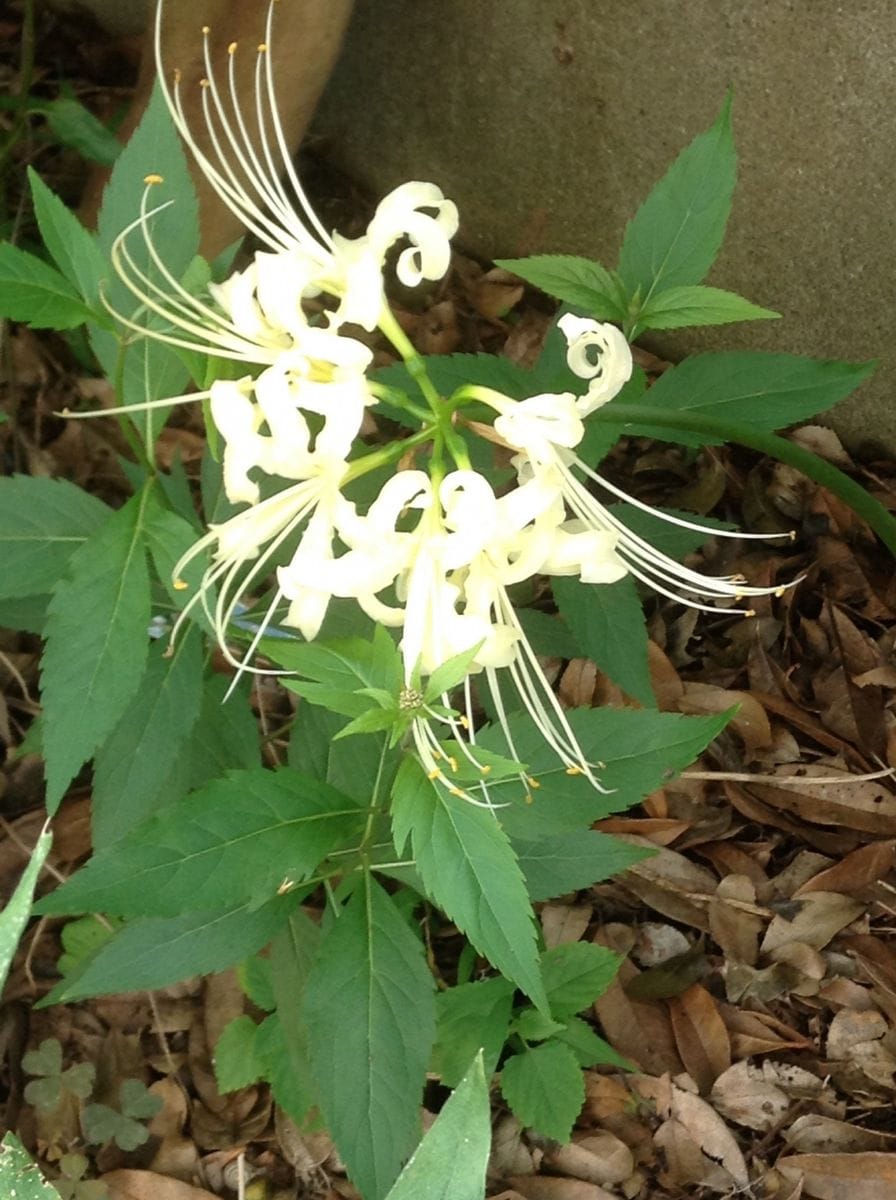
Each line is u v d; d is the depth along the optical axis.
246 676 0.54
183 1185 0.63
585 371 0.41
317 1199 0.63
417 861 0.39
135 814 0.48
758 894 0.72
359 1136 0.45
